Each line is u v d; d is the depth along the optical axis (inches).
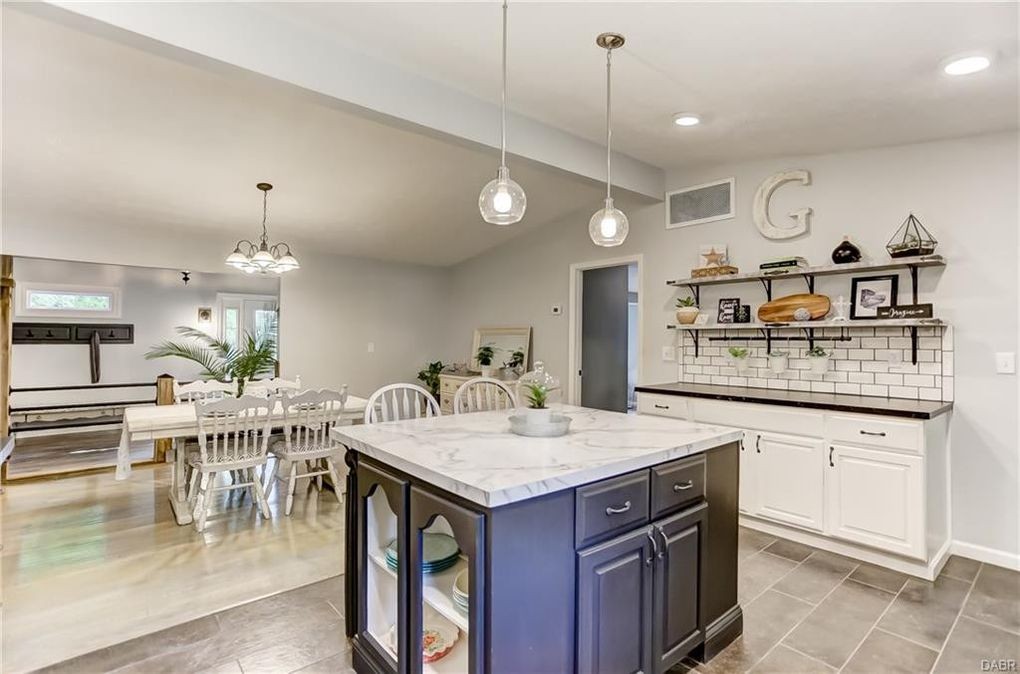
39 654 78.9
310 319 233.3
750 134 125.5
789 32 79.7
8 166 140.9
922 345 118.8
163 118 122.9
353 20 84.8
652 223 174.6
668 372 170.1
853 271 126.5
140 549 117.3
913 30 76.0
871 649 81.0
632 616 67.0
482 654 54.0
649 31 82.5
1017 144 108.2
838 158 132.6
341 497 152.9
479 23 83.7
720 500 81.9
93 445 200.4
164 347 209.6
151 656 78.8
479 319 254.1
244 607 92.9
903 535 103.0
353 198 178.5
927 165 118.9
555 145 129.3
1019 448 107.9
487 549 53.7
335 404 161.6
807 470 116.5
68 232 178.9
